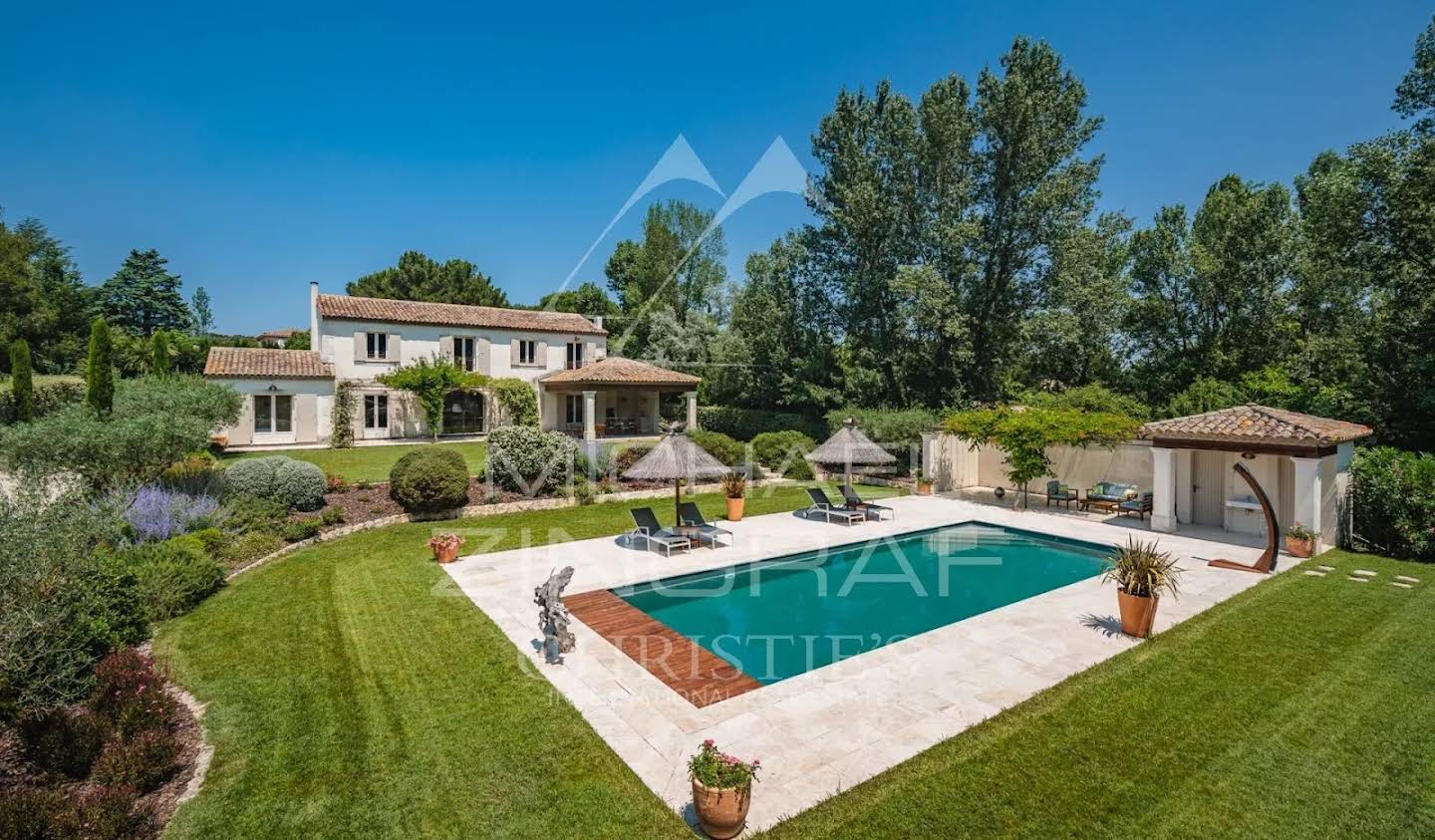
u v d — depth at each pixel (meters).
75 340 42.88
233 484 15.08
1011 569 13.60
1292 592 10.95
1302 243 27.09
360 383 29.50
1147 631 8.91
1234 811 5.26
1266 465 15.42
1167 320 31.58
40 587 6.80
